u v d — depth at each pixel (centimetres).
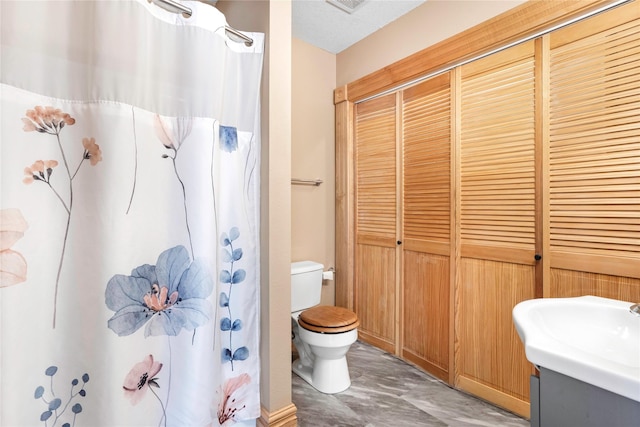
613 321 92
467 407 162
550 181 142
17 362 83
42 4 87
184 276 110
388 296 223
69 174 91
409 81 203
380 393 176
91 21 93
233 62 129
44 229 88
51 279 89
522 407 152
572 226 136
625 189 122
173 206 109
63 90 91
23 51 84
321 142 244
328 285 248
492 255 163
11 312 82
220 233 125
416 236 204
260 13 138
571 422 62
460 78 177
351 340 176
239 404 131
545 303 96
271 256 136
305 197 234
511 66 155
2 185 81
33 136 86
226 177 127
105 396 94
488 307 165
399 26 204
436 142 190
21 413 84
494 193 162
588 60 131
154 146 105
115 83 96
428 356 196
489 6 159
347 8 194
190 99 111
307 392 177
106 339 95
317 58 240
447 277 184
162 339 107
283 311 140
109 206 95
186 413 108
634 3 120
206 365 111
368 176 237
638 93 119
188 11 109
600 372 55
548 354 64
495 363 162
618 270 123
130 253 99
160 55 106
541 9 138
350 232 246
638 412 53
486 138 166
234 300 131
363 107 240
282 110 140
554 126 141
